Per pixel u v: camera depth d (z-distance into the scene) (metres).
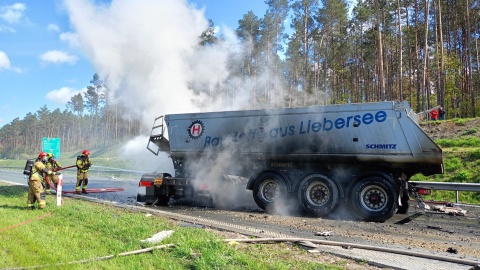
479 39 41.34
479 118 22.22
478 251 6.19
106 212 9.07
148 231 6.71
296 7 37.06
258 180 10.55
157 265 4.83
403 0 39.16
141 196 11.91
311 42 37.81
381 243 6.60
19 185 16.36
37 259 5.05
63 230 6.85
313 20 37.72
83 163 14.51
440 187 10.82
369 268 4.96
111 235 6.48
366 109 9.33
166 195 11.79
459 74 35.81
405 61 44.97
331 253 5.64
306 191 9.84
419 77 40.56
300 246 6.04
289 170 10.39
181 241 5.75
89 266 4.77
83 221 7.75
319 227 8.15
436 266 5.07
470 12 38.31
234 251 5.37
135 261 4.96
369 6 39.75
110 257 5.12
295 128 10.12
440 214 10.18
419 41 41.16
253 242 6.20
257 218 9.28
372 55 43.72
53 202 10.60
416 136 8.82
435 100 37.03
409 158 8.90
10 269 4.59
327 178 9.60
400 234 7.58
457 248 6.39
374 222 8.96
